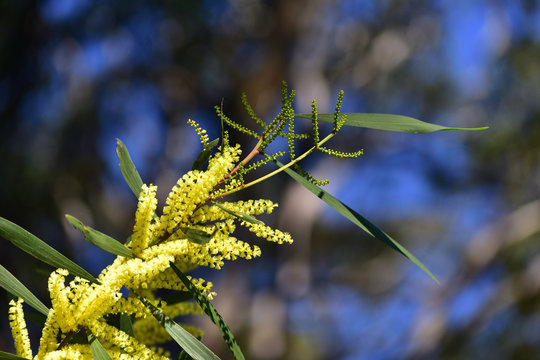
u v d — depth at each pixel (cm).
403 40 1382
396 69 1369
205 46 1186
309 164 1397
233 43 1231
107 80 1088
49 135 934
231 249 106
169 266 105
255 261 1316
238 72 1243
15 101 879
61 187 935
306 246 1334
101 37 1060
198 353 102
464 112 1315
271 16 1276
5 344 754
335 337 1368
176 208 107
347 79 1380
